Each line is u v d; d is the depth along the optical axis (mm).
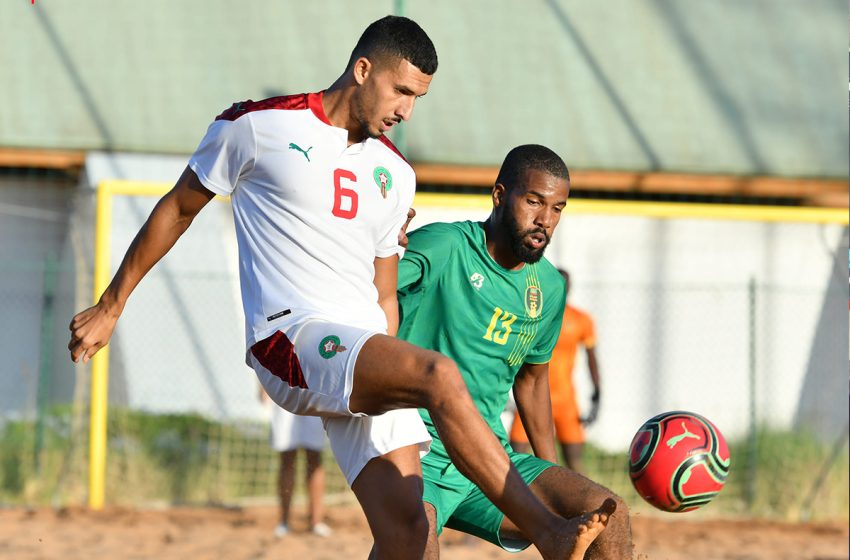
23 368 47219
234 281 47469
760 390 49062
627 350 49156
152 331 46375
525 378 18719
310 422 33750
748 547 33656
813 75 57312
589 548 15641
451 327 17344
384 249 15492
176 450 41125
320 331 13875
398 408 13562
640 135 52344
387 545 14461
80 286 46344
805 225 50438
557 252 49469
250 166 14453
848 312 49438
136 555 30438
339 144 14555
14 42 53625
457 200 39281
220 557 30406
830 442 44031
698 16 59969
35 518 35344
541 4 59000
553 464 16828
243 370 46969
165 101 51594
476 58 55281
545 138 51344
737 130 53406
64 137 48875
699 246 50094
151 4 56875
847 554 32781
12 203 50094
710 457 15484
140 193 37594
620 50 57219
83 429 39531
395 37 14273
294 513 37719
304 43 55219
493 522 17016
